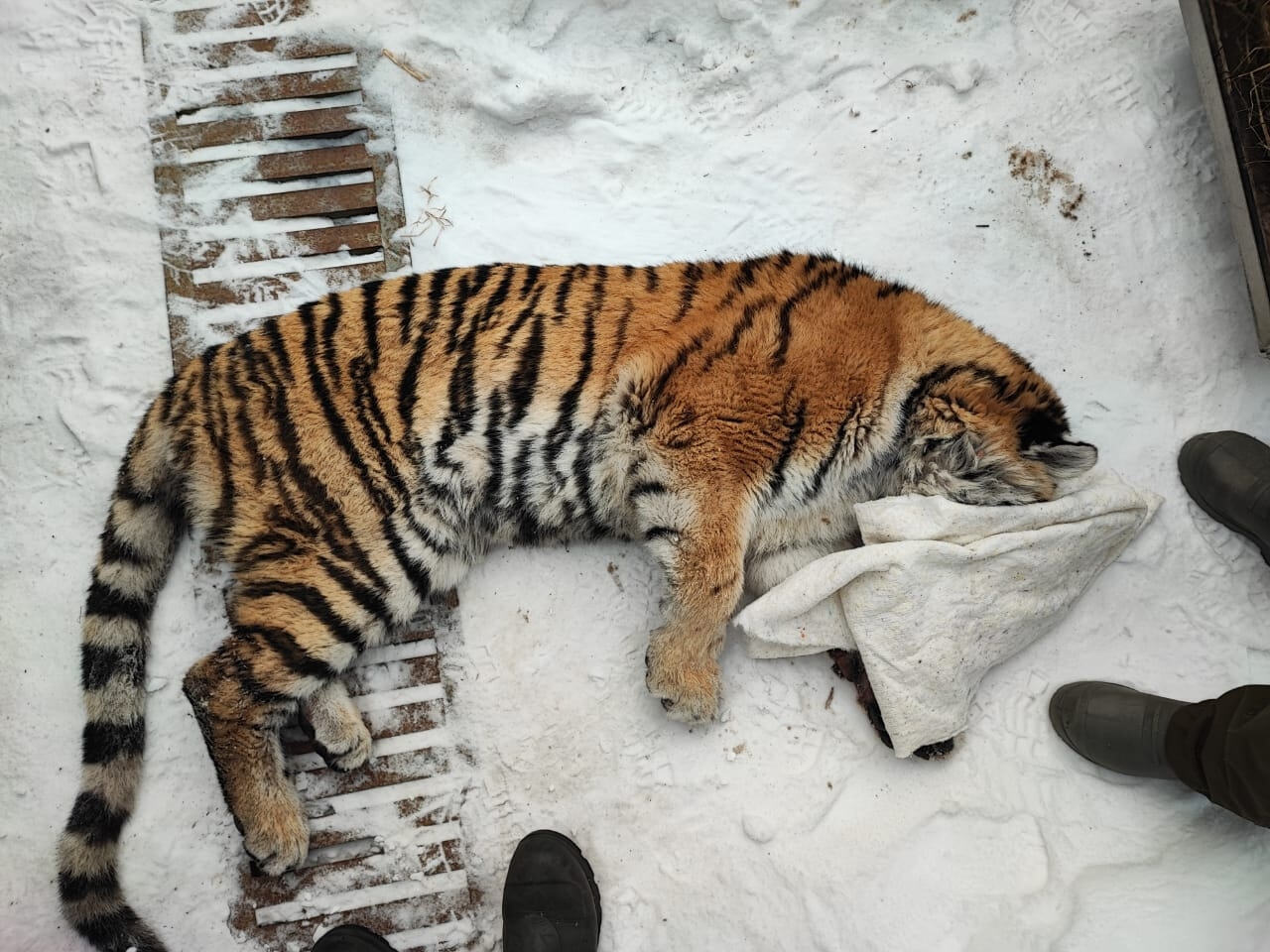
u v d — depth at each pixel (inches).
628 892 53.2
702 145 60.7
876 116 60.9
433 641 54.9
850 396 48.9
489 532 53.5
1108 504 51.7
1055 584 52.5
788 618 52.0
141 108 58.6
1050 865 52.2
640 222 59.9
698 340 49.3
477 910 53.0
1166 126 59.6
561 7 60.3
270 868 50.8
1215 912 50.6
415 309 50.1
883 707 51.2
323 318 50.1
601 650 55.4
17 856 52.3
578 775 54.2
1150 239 58.7
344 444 48.8
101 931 50.3
